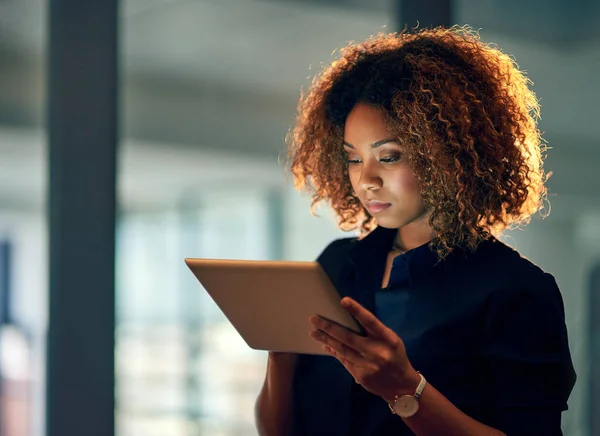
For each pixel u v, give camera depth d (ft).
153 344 25.00
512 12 15.33
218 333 23.94
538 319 4.09
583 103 21.36
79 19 8.87
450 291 4.26
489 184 4.27
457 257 4.32
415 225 4.53
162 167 24.26
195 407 23.77
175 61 19.95
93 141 8.84
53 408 8.53
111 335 8.71
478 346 4.21
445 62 4.39
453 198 4.21
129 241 27.25
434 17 8.82
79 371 8.61
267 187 25.39
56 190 8.75
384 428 4.27
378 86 4.26
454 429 3.79
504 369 4.09
